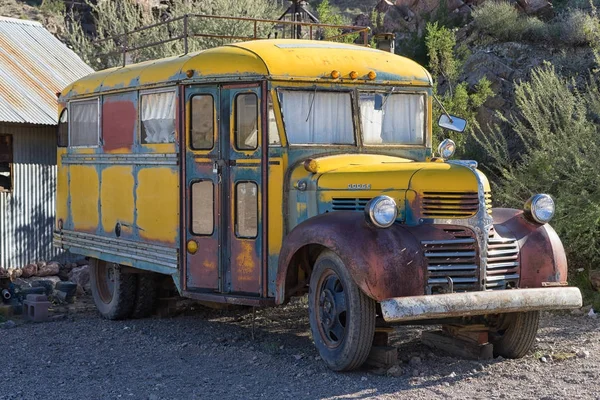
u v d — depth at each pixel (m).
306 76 7.51
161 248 8.42
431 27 16.67
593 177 10.33
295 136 7.46
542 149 11.54
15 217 12.55
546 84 12.26
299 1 16.44
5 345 8.30
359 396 6.15
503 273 6.79
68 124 10.46
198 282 7.99
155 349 8.02
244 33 19.33
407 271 6.36
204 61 7.83
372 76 7.82
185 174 8.05
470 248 6.63
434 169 6.78
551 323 8.73
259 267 7.48
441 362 7.19
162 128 8.43
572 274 10.24
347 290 6.54
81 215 10.20
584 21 16.08
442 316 6.30
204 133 7.88
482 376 6.69
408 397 6.10
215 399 6.16
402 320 6.45
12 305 10.13
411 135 8.09
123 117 9.18
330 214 6.86
